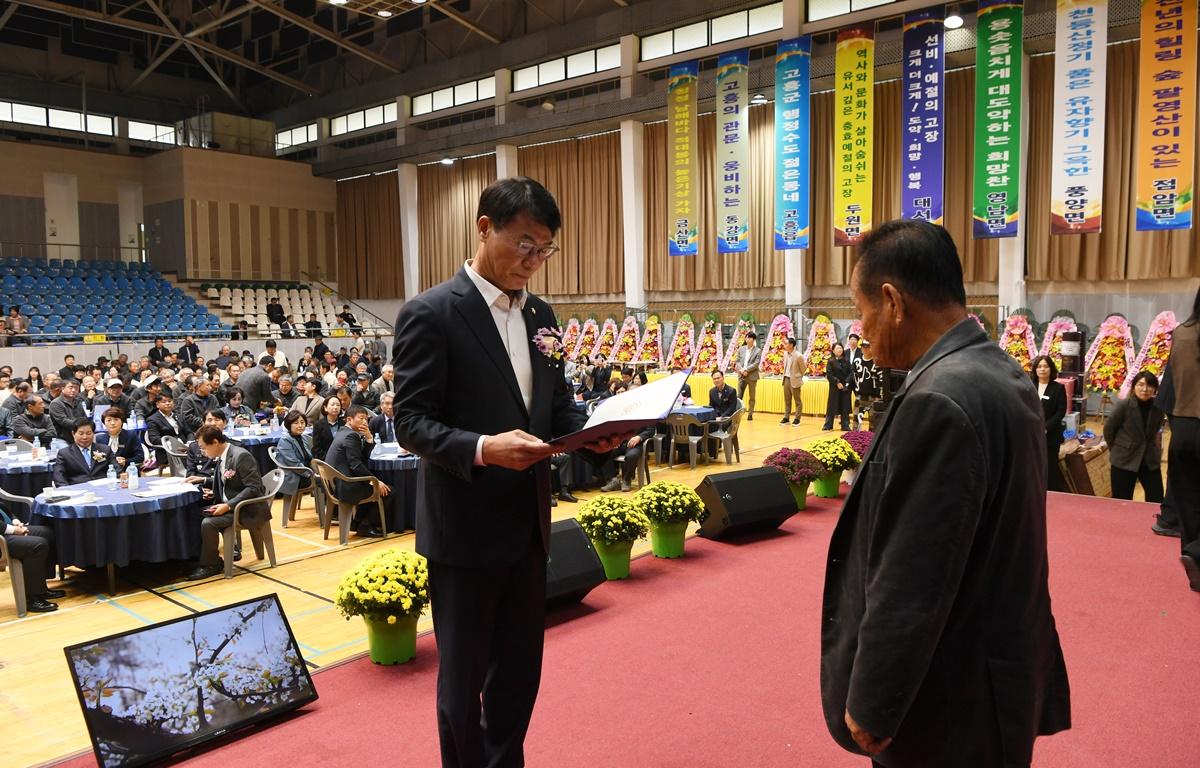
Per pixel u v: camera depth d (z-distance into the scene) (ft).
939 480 4.34
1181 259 40.81
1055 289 45.01
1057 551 17.75
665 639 13.38
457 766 7.18
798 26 48.85
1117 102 42.11
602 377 46.39
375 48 73.36
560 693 11.35
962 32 44.11
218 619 10.85
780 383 48.14
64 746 10.83
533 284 65.92
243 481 19.48
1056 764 9.27
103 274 67.97
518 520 6.81
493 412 6.66
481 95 66.44
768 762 9.43
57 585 18.74
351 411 23.04
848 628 5.09
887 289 4.97
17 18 70.54
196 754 9.89
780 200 47.21
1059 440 23.81
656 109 54.65
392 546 22.08
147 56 79.46
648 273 59.16
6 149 69.15
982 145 39.96
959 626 4.62
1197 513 16.16
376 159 72.33
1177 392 16.14
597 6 59.11
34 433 29.45
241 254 74.95
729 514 19.15
